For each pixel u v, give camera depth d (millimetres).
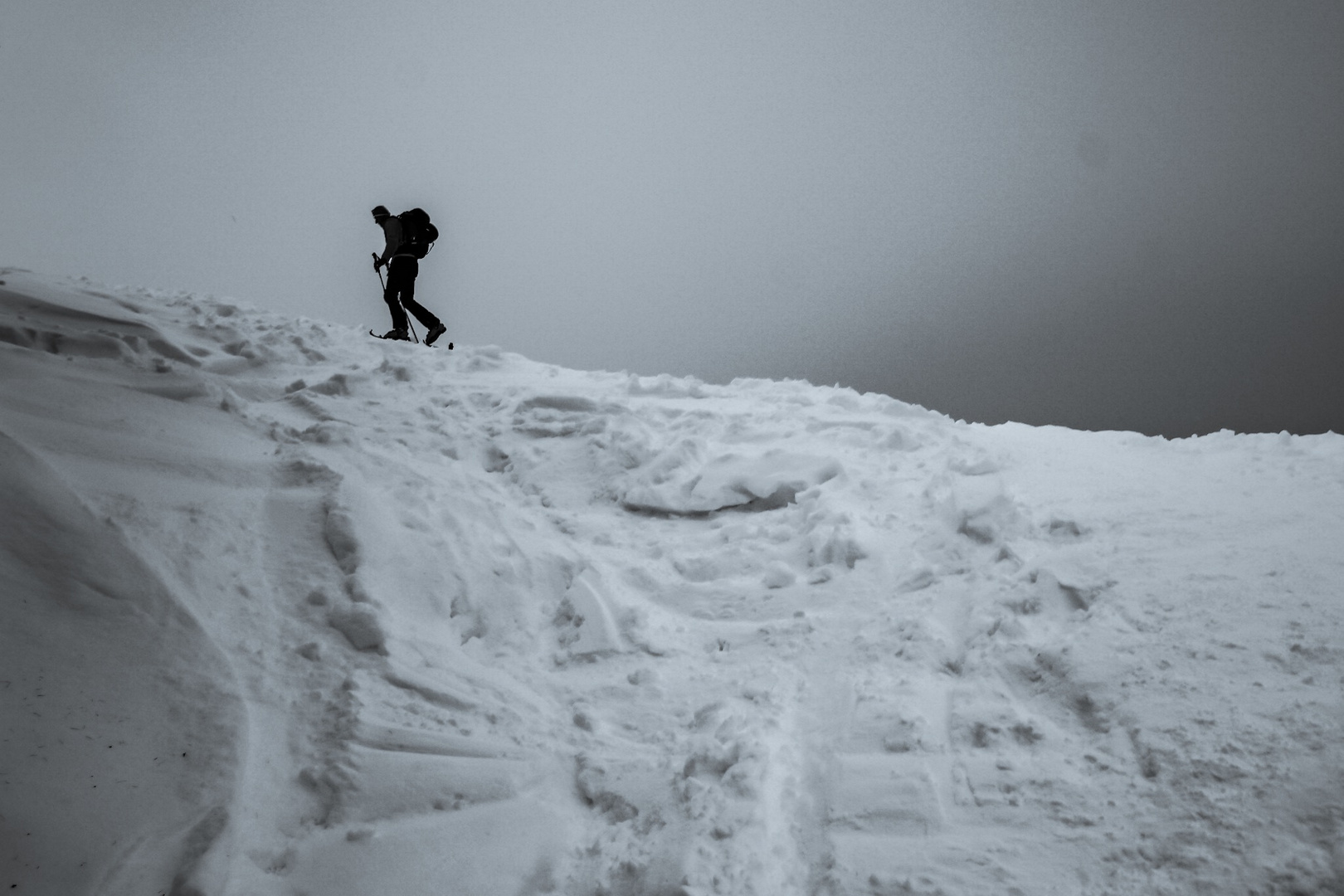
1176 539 3676
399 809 2514
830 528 4184
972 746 2752
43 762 2246
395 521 3852
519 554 4074
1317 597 3045
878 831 2443
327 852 2332
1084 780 2510
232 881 2172
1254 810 2250
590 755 2873
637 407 6105
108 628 2676
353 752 2641
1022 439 5547
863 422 5719
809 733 2953
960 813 2475
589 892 2369
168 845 2199
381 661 3064
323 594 3291
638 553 4359
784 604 3787
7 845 2033
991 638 3266
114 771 2309
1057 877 2209
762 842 2441
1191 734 2525
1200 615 3066
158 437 3898
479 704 3020
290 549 3504
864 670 3217
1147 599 3219
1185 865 2160
